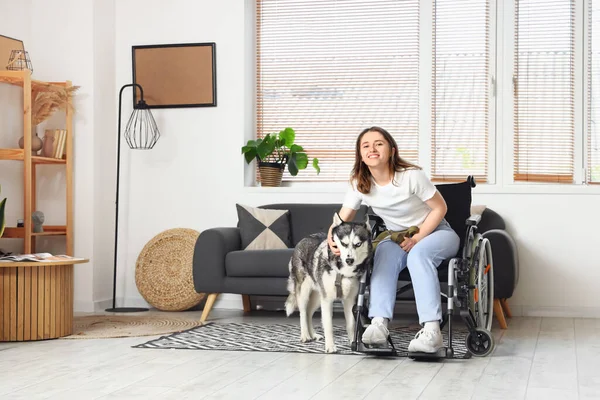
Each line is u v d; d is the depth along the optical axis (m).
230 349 3.51
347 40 5.48
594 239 4.82
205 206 5.41
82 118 5.26
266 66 5.58
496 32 5.14
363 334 3.18
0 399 2.51
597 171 5.06
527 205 4.91
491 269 3.73
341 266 3.29
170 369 3.03
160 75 5.46
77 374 2.93
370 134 3.28
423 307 3.19
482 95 5.23
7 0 5.06
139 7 5.53
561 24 5.10
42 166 5.31
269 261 4.46
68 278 4.02
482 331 3.28
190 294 5.10
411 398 2.51
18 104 5.11
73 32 5.29
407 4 5.38
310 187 5.31
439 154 5.30
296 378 2.84
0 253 4.40
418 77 5.34
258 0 5.58
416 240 3.29
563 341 3.77
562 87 5.10
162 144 5.47
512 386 2.69
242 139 5.38
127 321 4.61
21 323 3.80
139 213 5.49
